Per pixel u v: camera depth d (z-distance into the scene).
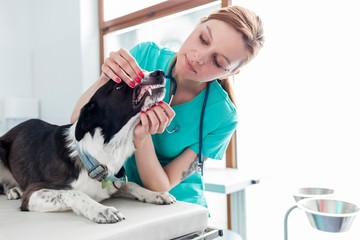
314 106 1.94
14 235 0.80
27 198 1.08
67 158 1.15
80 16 3.08
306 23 1.95
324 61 1.89
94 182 1.12
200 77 1.17
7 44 3.40
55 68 3.36
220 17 1.13
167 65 1.36
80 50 3.09
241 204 2.11
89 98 1.20
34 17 3.59
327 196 0.83
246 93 2.26
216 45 1.09
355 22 1.76
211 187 1.80
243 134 2.30
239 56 1.13
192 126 1.32
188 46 1.17
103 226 0.87
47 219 0.95
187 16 2.62
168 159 1.40
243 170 2.22
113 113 1.11
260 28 1.17
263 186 2.13
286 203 2.05
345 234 1.71
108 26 3.13
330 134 1.88
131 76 1.09
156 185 1.22
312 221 0.75
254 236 2.18
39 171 1.24
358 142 1.78
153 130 1.07
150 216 0.97
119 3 3.13
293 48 2.01
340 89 1.83
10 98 3.24
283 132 2.09
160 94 1.10
